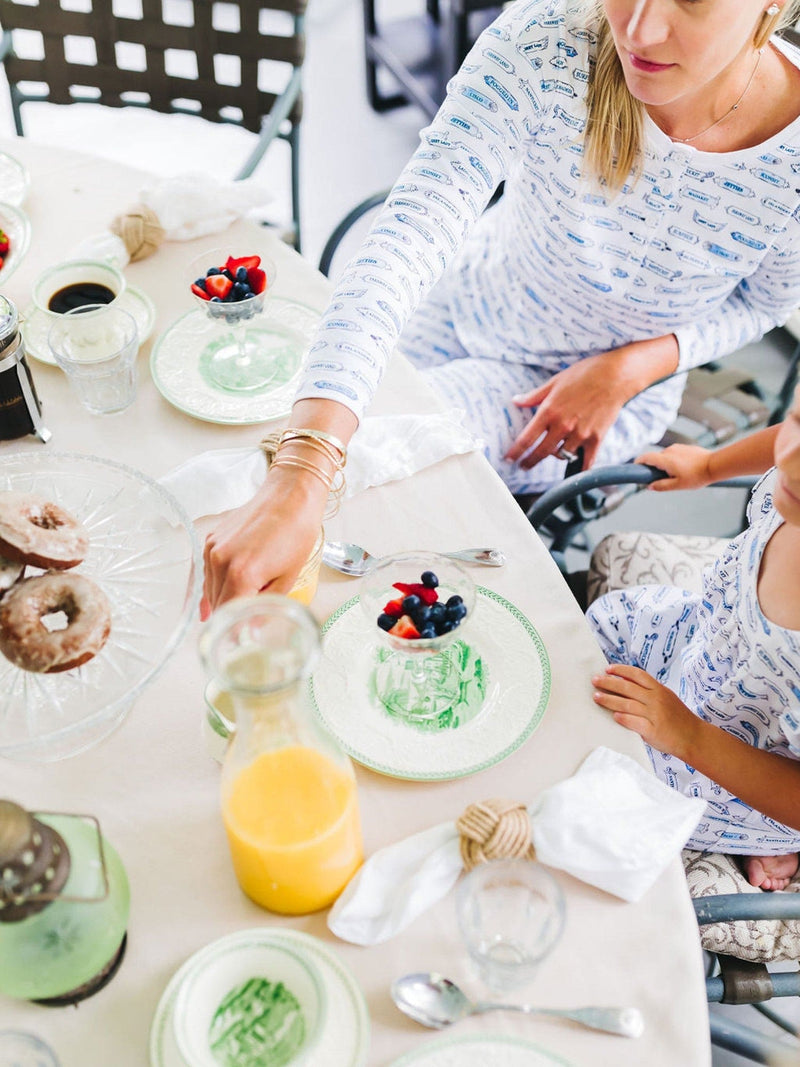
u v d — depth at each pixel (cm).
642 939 80
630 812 85
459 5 258
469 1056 74
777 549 105
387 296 113
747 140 127
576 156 132
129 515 106
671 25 105
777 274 145
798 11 116
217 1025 74
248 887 80
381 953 79
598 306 150
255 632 68
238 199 140
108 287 124
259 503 98
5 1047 70
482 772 90
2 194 143
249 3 172
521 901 81
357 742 91
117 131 303
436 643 88
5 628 90
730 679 110
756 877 120
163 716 93
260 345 127
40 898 67
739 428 171
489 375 160
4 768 89
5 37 179
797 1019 153
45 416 118
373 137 308
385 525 110
